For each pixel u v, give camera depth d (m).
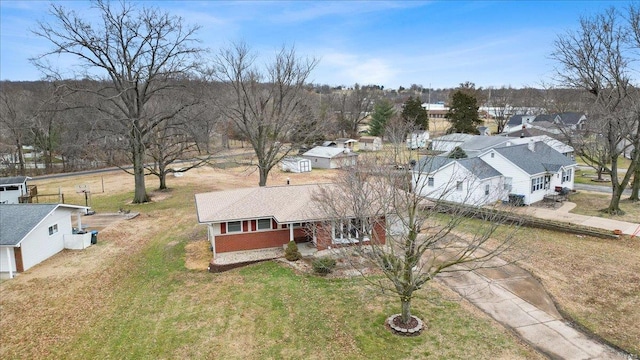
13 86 76.62
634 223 24.84
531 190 30.14
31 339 14.05
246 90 33.69
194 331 14.32
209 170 53.59
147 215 30.72
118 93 32.97
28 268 20.25
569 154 45.44
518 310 15.27
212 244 22.50
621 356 12.47
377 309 15.38
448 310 15.24
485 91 130.88
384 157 18.12
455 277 17.80
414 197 14.68
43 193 40.62
